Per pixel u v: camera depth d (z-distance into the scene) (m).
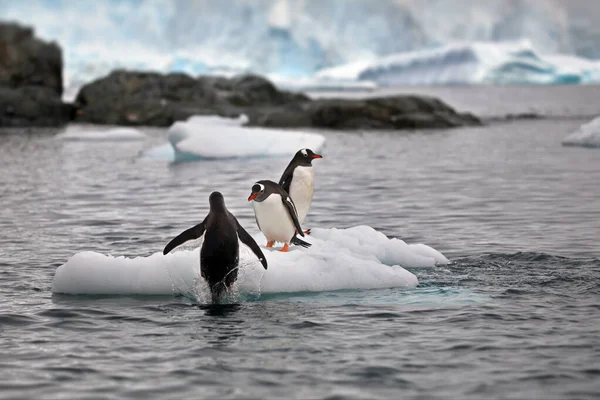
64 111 188.62
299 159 42.41
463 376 23.52
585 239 46.56
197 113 180.00
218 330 28.61
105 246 46.16
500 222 53.75
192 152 108.19
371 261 36.38
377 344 26.73
